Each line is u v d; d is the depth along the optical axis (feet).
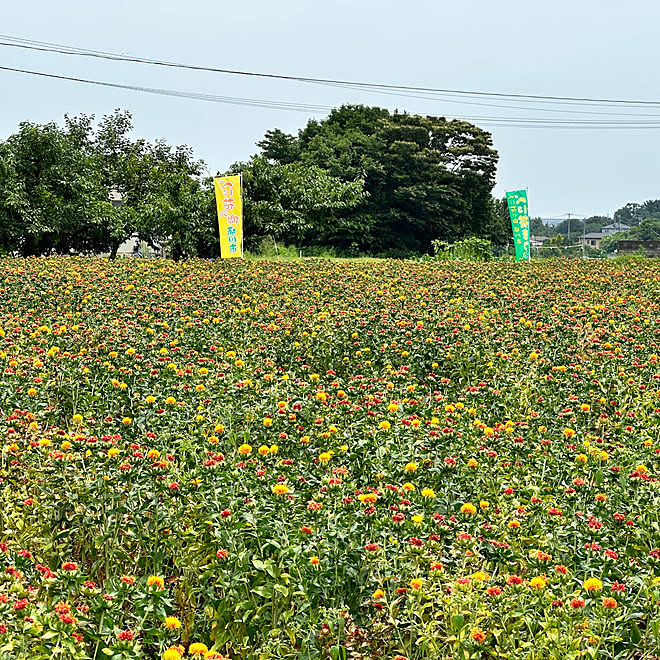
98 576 19.48
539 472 23.07
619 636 15.30
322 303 54.75
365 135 221.87
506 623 15.78
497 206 273.33
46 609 15.19
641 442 26.07
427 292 60.44
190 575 18.52
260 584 16.79
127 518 19.84
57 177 116.47
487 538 18.84
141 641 15.70
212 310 50.60
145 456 21.39
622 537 18.57
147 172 140.46
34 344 37.73
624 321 47.91
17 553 17.70
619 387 33.24
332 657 15.69
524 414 31.78
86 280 64.49
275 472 21.16
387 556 17.20
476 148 220.02
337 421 27.09
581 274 79.66
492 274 79.46
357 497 18.94
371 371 36.35
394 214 205.98
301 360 39.60
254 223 123.44
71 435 24.45
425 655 16.19
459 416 27.53
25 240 117.19
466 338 40.86
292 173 129.49
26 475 21.99
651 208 589.73
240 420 27.17
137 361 34.37
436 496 20.25
